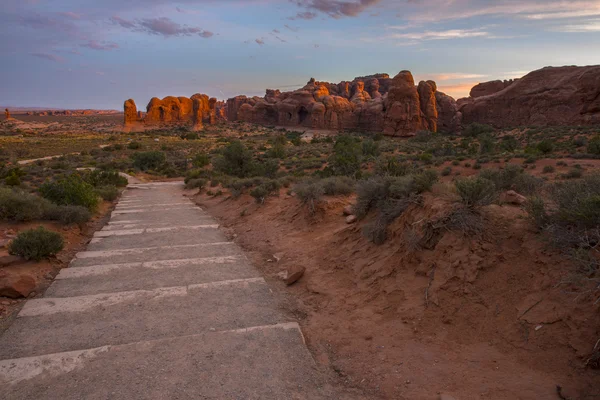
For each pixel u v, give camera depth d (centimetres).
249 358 435
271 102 17588
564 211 430
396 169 1012
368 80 18788
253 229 1170
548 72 9144
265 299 629
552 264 416
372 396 371
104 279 722
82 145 9212
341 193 1173
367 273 610
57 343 474
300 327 526
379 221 684
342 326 509
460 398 340
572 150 3550
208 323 534
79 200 1474
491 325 414
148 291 650
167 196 2545
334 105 13550
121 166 5356
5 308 593
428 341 429
